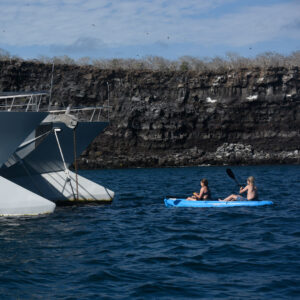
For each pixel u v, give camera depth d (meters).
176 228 16.84
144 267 11.65
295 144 89.88
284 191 30.41
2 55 87.38
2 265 12.02
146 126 87.06
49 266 11.88
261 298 9.30
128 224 17.97
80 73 88.31
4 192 19.42
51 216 19.98
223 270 11.27
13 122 18.92
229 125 89.69
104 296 9.52
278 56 93.81
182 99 88.62
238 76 88.81
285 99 89.12
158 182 42.75
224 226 16.95
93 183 24.41
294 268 11.30
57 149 23.81
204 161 86.44
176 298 9.38
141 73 89.50
